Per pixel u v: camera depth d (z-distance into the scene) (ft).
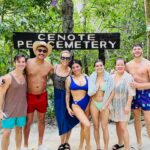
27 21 14.58
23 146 10.71
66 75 10.03
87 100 9.89
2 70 15.24
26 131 10.16
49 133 12.88
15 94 9.24
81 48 11.35
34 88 9.85
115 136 12.17
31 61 9.86
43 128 10.39
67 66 10.09
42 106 10.09
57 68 10.11
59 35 11.27
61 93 10.07
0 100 9.05
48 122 14.16
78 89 9.75
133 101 10.14
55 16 15.99
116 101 9.73
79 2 20.57
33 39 11.18
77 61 9.87
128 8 17.44
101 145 11.12
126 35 16.87
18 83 9.22
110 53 16.81
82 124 9.89
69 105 10.04
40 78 9.87
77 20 18.89
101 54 11.43
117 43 11.40
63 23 13.89
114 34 11.37
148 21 12.24
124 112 9.70
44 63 9.96
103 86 9.66
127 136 9.75
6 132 9.28
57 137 12.36
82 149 10.19
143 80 9.83
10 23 14.34
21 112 9.39
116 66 9.75
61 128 10.15
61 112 10.11
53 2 14.52
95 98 9.78
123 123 9.75
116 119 9.78
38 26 15.57
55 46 11.30
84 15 18.24
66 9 13.82
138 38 16.24
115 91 9.69
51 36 11.25
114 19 17.83
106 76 9.68
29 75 9.78
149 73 9.78
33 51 10.62
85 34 11.32
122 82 9.61
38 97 9.97
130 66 10.03
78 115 9.70
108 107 9.72
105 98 9.65
